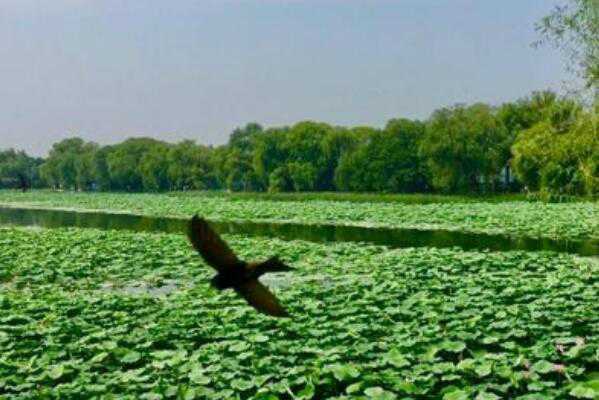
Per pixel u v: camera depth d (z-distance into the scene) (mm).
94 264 36000
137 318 22625
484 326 20438
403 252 37656
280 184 155750
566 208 72438
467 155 108938
